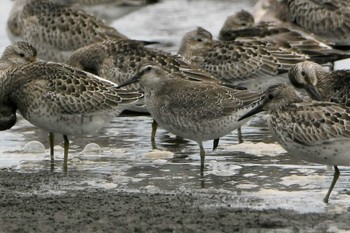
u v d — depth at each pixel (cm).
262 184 1454
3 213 1270
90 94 1555
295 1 2272
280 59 1927
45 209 1289
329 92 1708
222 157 1634
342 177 1495
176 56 1828
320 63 1969
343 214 1284
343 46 2266
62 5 2184
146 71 1581
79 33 2131
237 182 1468
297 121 1355
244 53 1928
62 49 2152
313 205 1334
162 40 2508
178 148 1706
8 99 1586
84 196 1366
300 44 1992
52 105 1545
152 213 1270
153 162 1605
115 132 1836
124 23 2703
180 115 1551
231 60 1928
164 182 1469
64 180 1477
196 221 1233
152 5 2688
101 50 1858
